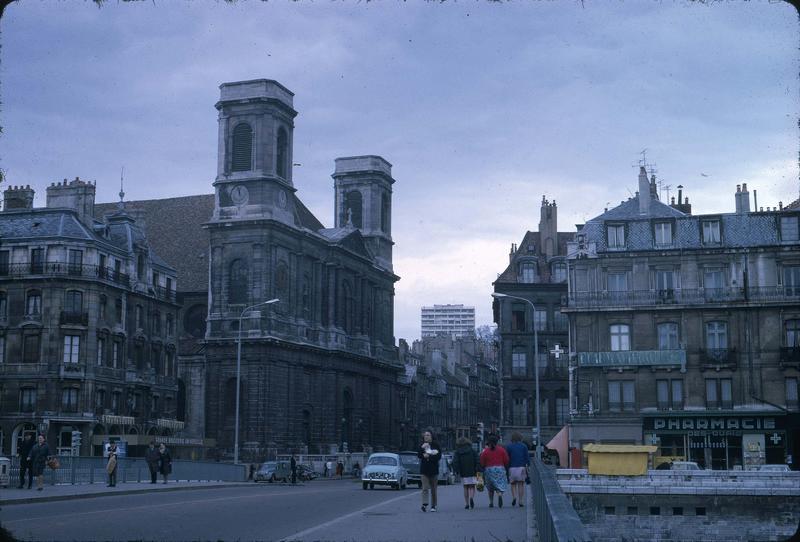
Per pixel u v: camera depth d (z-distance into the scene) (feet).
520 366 309.63
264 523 69.05
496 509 87.81
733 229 219.00
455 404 519.60
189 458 263.70
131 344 260.01
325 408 315.58
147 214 356.79
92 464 140.97
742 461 205.26
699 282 216.33
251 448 275.59
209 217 349.20
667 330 215.72
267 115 292.20
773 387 208.03
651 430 209.56
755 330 211.00
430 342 545.03
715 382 211.00
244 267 287.89
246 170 291.79
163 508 85.56
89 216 260.21
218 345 284.61
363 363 345.51
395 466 151.74
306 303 311.27
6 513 77.82
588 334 218.59
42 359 233.96
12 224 245.04
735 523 134.82
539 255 321.11
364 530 63.21
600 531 138.31
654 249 218.79
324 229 347.15
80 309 239.09
